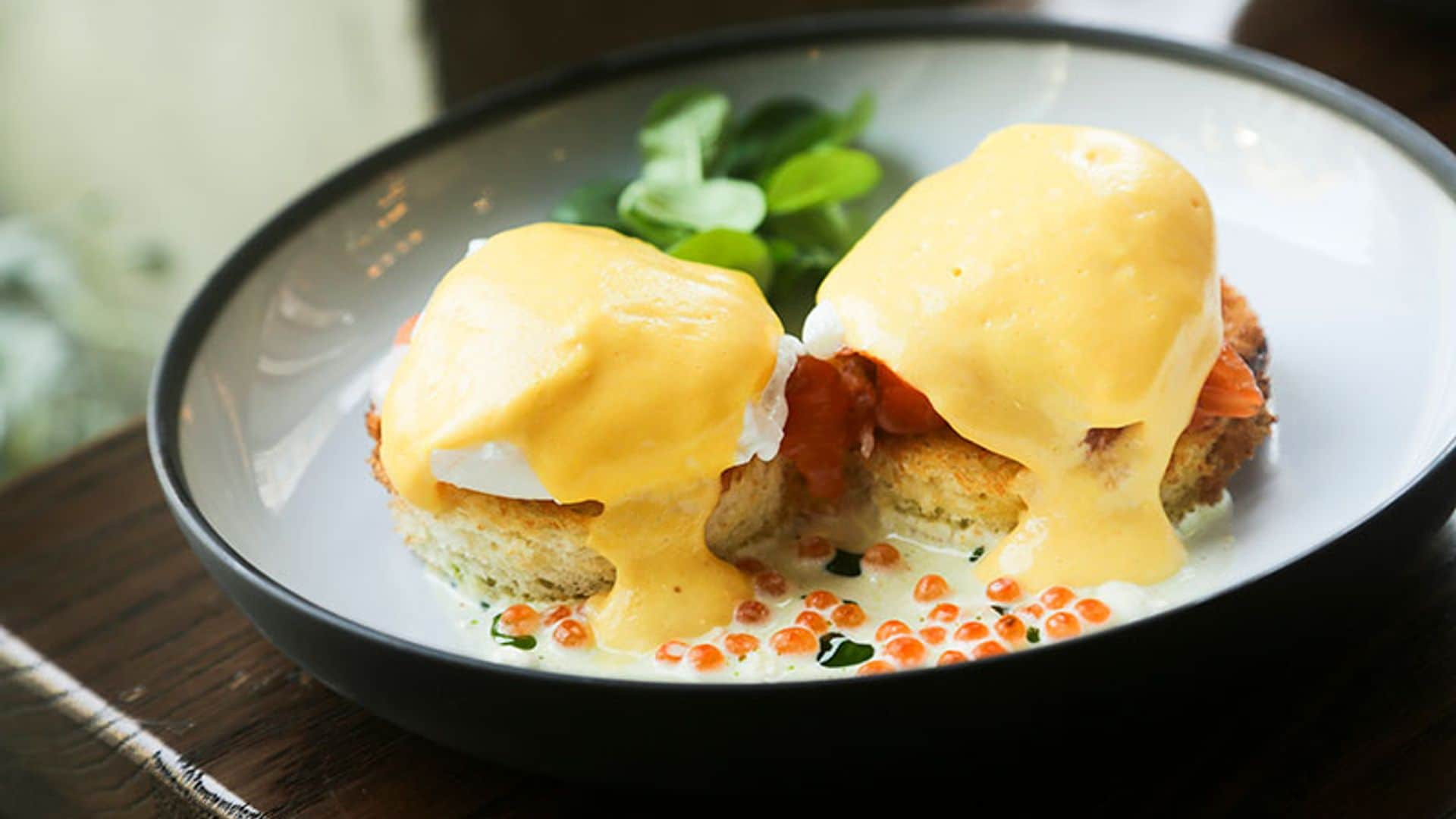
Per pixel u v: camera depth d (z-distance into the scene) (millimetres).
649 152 538
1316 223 487
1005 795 387
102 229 860
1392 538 382
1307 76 501
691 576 419
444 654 371
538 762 382
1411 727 388
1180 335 410
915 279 423
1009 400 413
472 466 410
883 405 431
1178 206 421
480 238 529
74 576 478
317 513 456
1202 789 384
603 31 767
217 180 890
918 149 542
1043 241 417
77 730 434
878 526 441
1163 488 425
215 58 848
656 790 385
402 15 777
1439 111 557
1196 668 371
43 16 864
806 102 554
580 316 410
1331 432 437
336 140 840
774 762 370
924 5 727
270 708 427
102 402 799
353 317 504
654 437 404
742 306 420
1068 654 360
